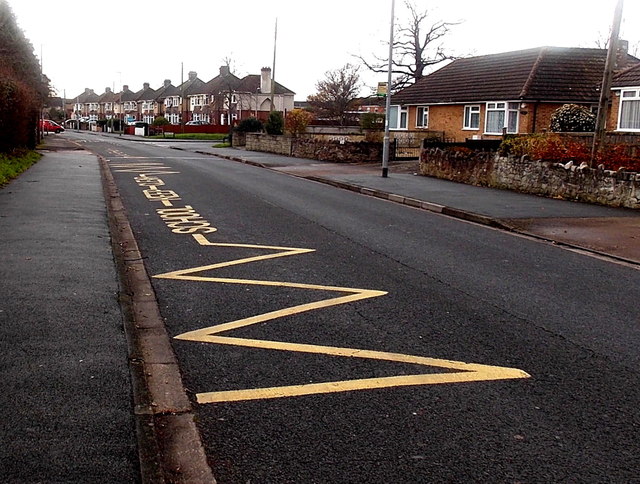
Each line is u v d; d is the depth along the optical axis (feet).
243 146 147.74
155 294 23.24
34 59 131.23
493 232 40.14
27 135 94.99
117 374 14.88
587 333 20.11
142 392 14.25
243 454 12.14
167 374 15.87
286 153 114.21
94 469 10.81
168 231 36.37
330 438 12.82
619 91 85.97
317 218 42.68
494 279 26.99
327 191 60.49
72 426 12.24
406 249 32.96
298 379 15.75
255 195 54.24
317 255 30.73
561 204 51.44
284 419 13.61
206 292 23.61
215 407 14.12
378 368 16.62
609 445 12.85
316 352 17.67
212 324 19.94
